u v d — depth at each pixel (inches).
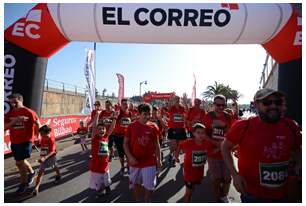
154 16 242.1
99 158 181.9
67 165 286.2
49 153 205.2
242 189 97.1
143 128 157.2
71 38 263.4
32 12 253.4
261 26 246.7
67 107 782.5
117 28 247.9
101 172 182.1
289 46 253.0
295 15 248.5
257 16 243.6
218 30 246.5
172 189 205.9
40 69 275.4
